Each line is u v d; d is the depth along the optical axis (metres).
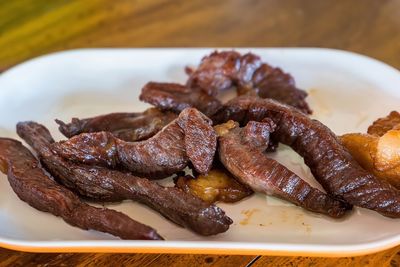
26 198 0.35
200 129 0.36
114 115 0.40
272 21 0.50
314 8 0.50
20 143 0.39
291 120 0.37
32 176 0.36
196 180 0.37
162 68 0.45
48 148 0.37
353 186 0.35
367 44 0.47
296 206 0.36
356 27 0.49
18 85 0.43
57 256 0.34
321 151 0.36
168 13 0.50
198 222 0.34
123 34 0.49
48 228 0.35
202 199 0.36
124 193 0.36
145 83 0.44
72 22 0.50
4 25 0.49
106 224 0.33
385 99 0.42
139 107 0.43
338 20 0.49
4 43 0.48
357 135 0.37
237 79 0.43
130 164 0.37
